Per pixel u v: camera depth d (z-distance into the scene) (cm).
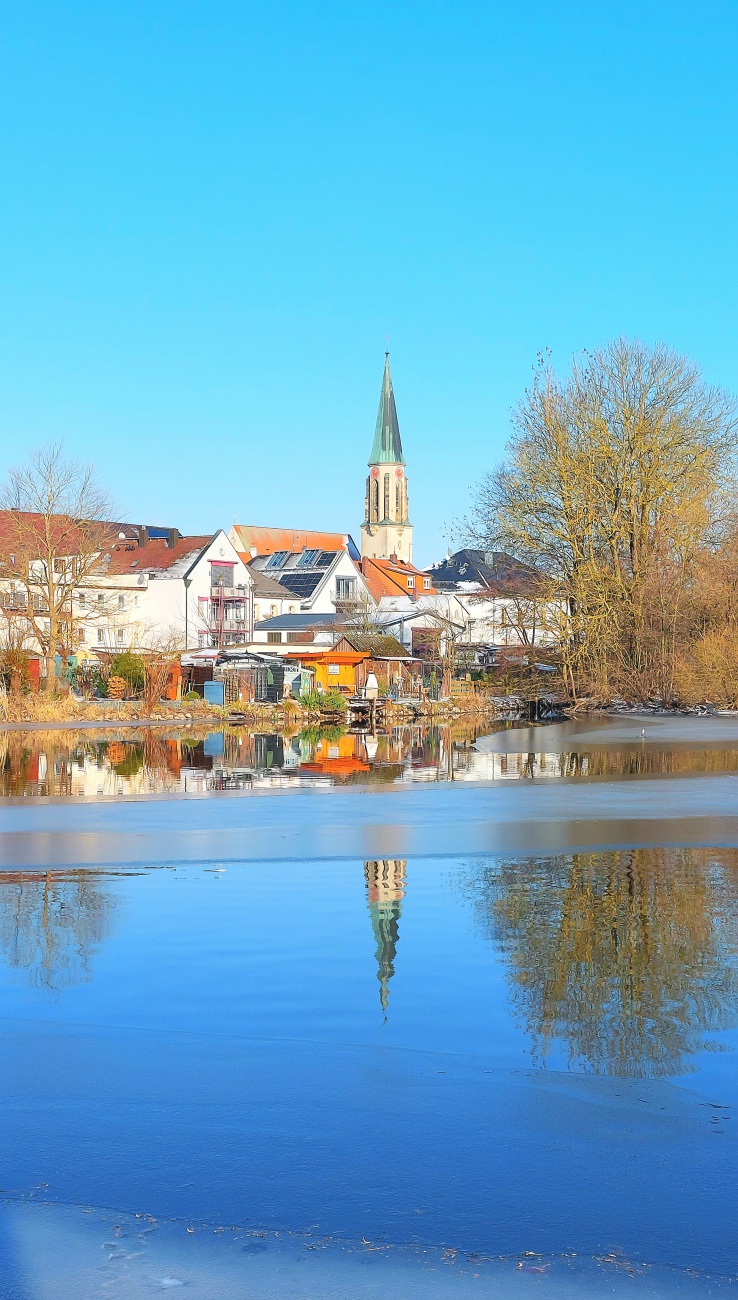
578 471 5359
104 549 6825
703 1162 543
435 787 2264
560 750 3328
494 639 9812
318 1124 585
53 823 1745
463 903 1124
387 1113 598
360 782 2405
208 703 5841
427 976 860
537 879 1252
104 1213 496
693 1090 632
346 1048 699
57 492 6259
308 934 996
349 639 7288
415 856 1412
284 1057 684
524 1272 450
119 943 966
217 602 9581
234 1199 507
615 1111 601
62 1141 566
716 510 5534
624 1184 521
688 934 989
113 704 5775
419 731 4653
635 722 4722
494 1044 708
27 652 5778
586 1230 482
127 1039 717
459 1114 599
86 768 2839
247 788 2284
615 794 2086
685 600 5519
